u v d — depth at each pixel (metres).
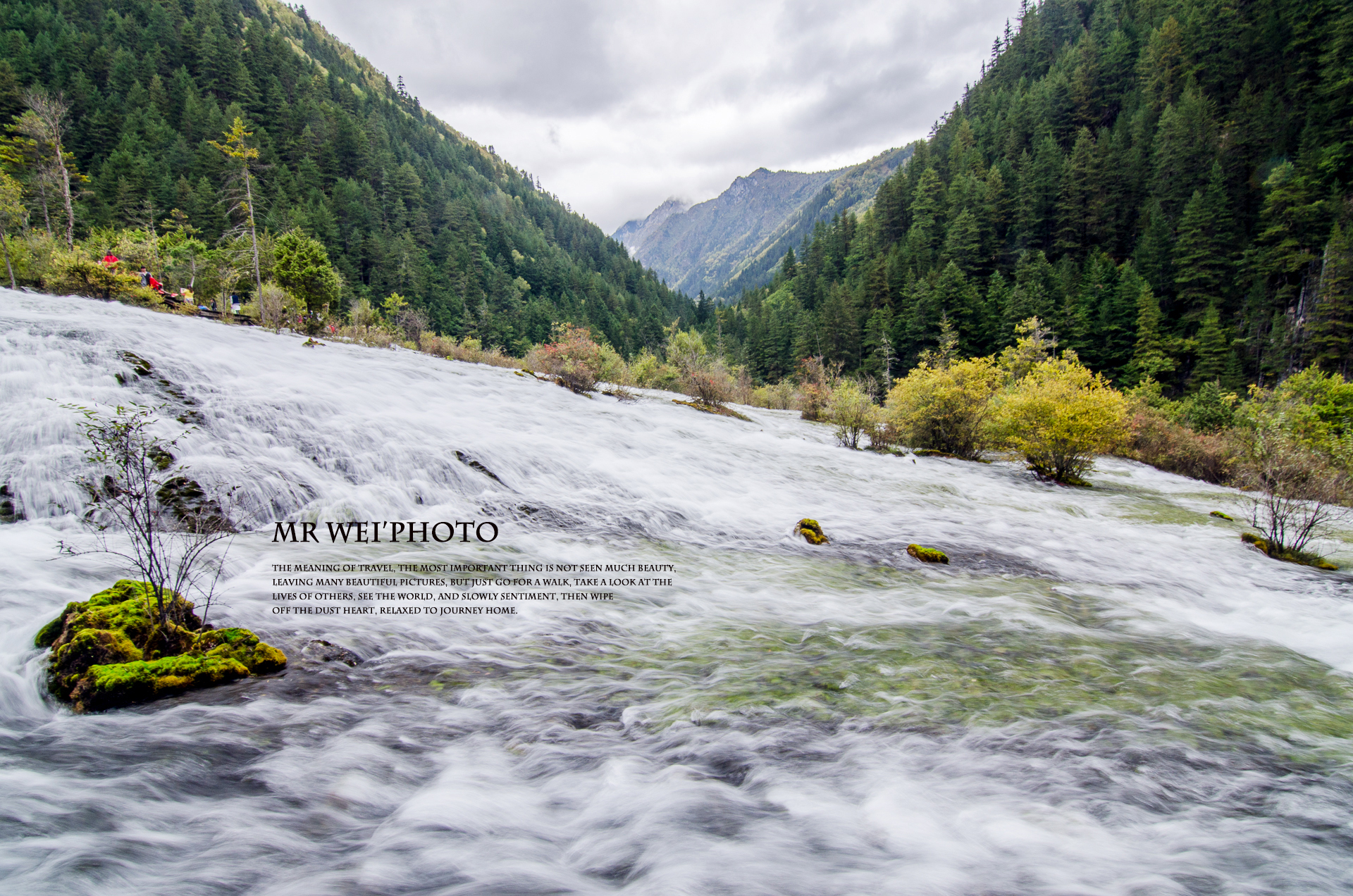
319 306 39.62
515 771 2.67
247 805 2.28
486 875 1.96
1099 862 2.16
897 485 12.95
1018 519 10.87
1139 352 48.22
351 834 2.17
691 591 5.93
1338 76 50.34
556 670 3.87
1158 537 10.28
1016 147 84.31
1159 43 73.75
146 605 3.58
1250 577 8.00
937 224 76.94
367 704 3.24
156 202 55.78
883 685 3.79
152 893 1.75
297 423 8.38
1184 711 3.60
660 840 2.19
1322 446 16.52
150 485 5.91
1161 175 61.97
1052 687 3.88
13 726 2.77
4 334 8.53
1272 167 54.19
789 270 108.75
